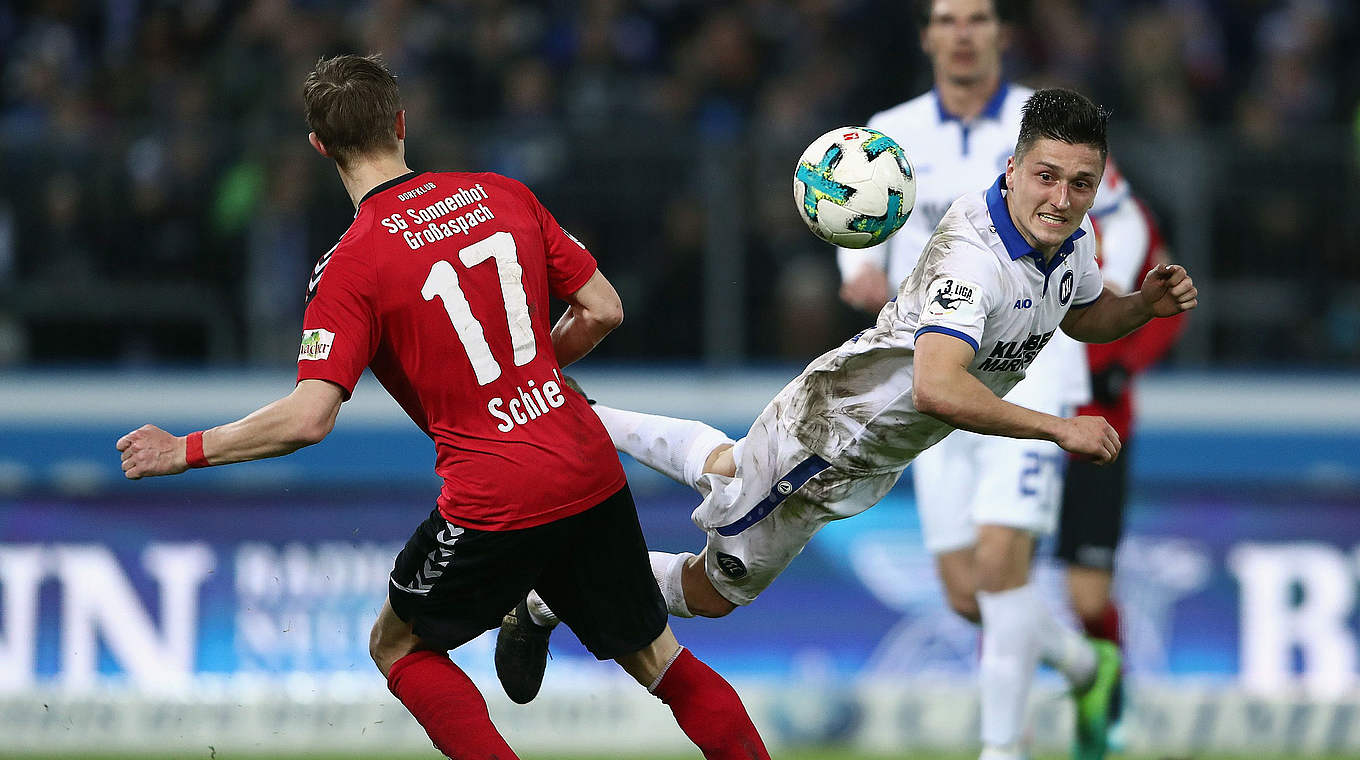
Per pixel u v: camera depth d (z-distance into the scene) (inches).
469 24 1504.7
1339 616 1159.6
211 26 1493.6
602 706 1087.0
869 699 1083.9
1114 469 992.2
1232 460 1243.2
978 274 575.8
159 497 1148.5
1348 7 1641.2
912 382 595.5
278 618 1144.8
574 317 643.5
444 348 585.6
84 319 1248.2
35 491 1142.3
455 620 613.0
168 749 1075.9
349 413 1202.6
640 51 1556.3
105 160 1248.8
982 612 833.5
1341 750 1080.2
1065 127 567.5
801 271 1255.5
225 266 1247.5
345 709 1102.4
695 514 665.0
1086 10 1612.9
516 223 610.9
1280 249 1258.6
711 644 1143.0
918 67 1512.1
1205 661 1152.8
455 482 592.7
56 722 1080.2
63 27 1545.3
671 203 1251.8
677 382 1256.2
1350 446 1244.5
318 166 1248.2
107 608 1135.0
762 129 1327.5
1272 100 1535.4
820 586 1148.5
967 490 881.5
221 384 1241.4
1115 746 944.9
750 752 629.9
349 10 1553.9
